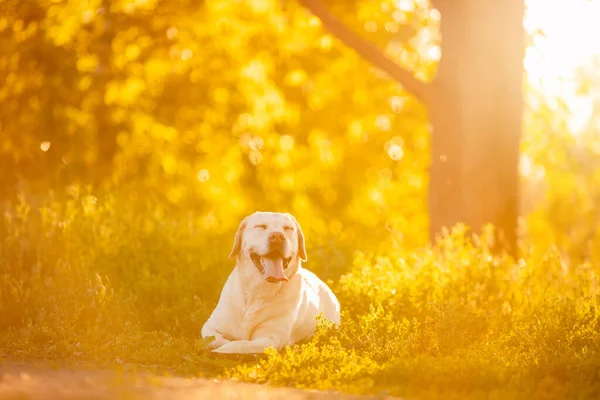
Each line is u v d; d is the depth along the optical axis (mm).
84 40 19719
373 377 7180
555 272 11336
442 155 15531
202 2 19531
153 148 21203
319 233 13227
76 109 19875
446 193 15516
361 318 9641
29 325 9039
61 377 6688
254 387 6859
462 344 8562
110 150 20547
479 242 12555
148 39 19984
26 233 11648
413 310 10383
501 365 7461
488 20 15086
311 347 7926
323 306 9453
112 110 20609
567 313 9633
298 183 24141
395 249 12961
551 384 6969
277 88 22500
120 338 8430
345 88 23328
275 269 8414
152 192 20219
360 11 21203
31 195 13586
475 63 15195
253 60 21250
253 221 8656
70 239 11648
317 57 22266
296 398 6238
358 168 25156
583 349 8180
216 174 22156
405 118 24188
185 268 11625
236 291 8750
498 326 9289
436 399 6508
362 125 24141
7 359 7773
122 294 10328
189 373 7504
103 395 5887
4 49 18719
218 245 12484
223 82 21531
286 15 20609
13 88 19047
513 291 10914
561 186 25875
